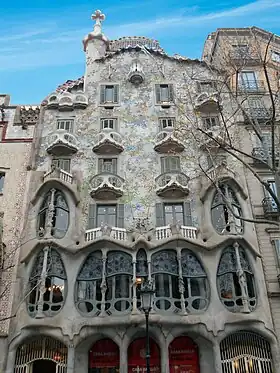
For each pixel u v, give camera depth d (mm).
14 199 26047
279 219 24938
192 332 21359
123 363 20484
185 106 30625
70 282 22172
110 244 22891
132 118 30094
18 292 22594
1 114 30188
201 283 22703
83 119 30141
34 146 28422
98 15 37594
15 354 20953
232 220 23688
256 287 22531
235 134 28547
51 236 23109
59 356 21312
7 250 24031
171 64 33188
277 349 21062
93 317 21109
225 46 30875
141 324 20781
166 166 27672
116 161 27938
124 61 33438
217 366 20469
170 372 21703
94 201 26000
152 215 25516
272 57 32969
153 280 21922
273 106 14992
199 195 26109
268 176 26938
